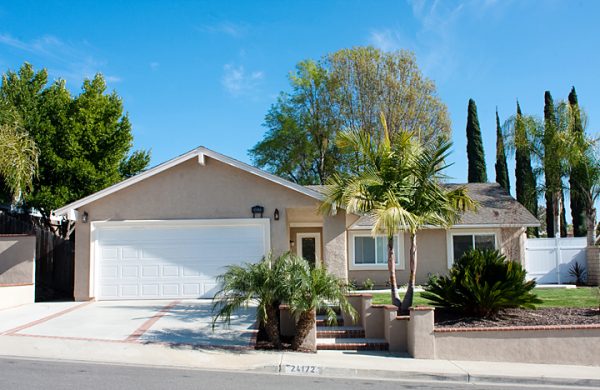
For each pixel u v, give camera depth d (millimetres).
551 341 11977
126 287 17328
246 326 13633
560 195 29109
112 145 25719
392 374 10500
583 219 32750
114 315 14766
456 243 23969
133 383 8828
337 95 38406
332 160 41156
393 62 37594
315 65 41312
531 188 29609
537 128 27594
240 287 12164
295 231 24797
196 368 10297
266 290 11969
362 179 13961
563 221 34656
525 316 13500
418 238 23875
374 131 36406
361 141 14453
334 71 38469
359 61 37562
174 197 17547
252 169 17250
